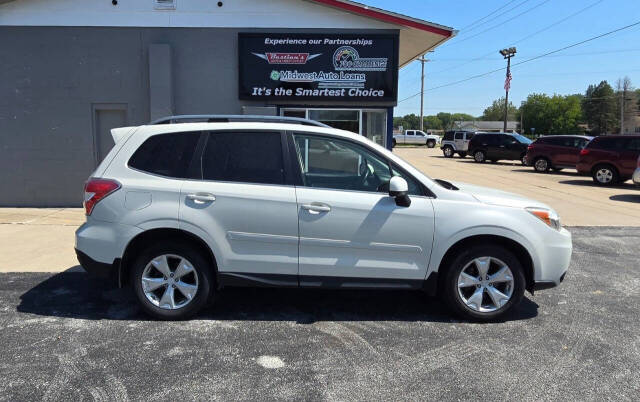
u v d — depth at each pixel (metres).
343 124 10.39
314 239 4.33
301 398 3.21
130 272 4.52
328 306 4.95
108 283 5.53
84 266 4.40
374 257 4.39
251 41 9.98
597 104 105.44
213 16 9.95
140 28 9.90
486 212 4.39
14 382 3.34
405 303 5.07
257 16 9.98
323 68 10.09
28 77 9.84
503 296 4.48
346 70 10.09
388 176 4.46
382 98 10.15
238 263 4.36
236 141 4.46
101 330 4.24
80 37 9.83
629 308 4.99
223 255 4.34
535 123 102.25
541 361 3.77
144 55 9.94
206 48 10.01
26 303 4.88
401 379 3.47
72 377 3.42
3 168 10.00
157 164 4.42
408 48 12.28
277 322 4.50
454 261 4.43
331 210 4.31
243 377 3.46
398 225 4.34
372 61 10.08
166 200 4.31
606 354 3.91
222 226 4.31
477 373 3.57
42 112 9.91
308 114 10.34
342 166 4.47
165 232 4.37
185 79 10.06
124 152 4.46
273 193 4.32
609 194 13.94
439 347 4.01
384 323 4.52
